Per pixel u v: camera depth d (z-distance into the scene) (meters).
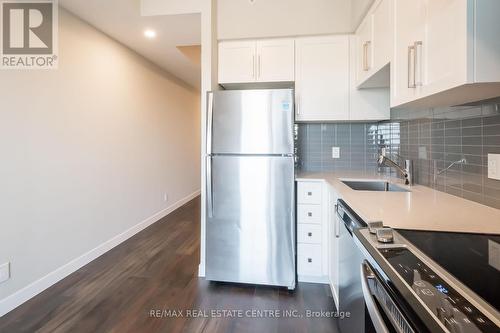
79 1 2.37
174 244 3.30
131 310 1.98
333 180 2.25
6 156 1.99
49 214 2.34
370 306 0.83
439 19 1.11
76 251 2.64
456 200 1.50
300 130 2.96
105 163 3.07
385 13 1.75
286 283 2.24
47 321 1.85
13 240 2.03
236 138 2.24
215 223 2.32
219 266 2.33
